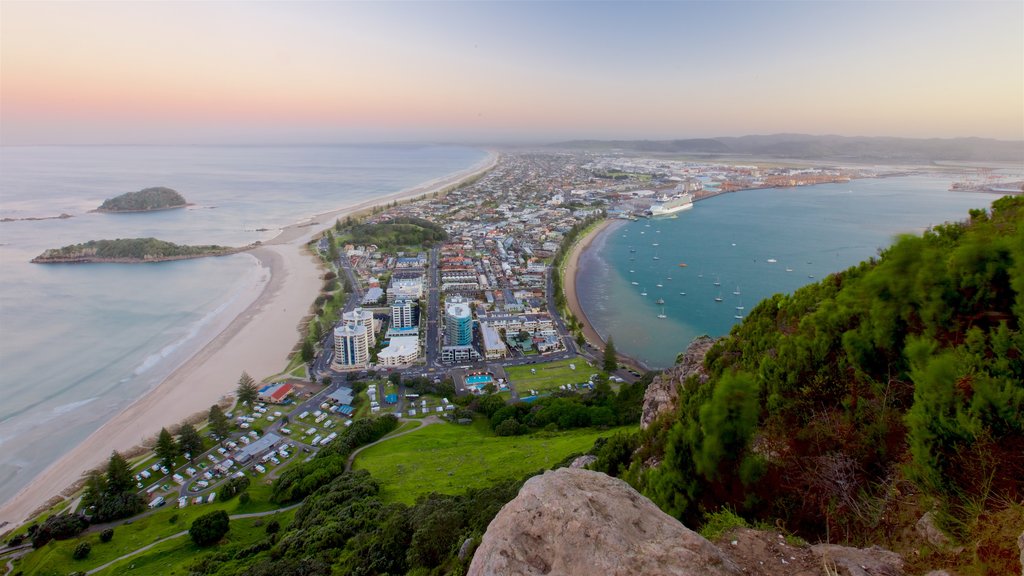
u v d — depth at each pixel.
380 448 79.88
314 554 48.00
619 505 11.48
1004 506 12.05
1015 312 16.09
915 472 14.31
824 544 13.64
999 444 12.83
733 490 19.03
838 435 18.39
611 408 87.75
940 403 14.06
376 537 46.31
